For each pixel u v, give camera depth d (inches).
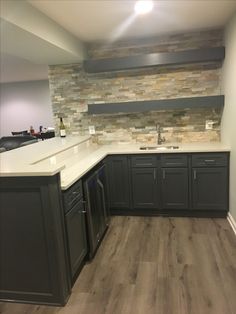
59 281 82.8
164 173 139.9
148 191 143.7
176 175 139.2
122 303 82.9
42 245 82.2
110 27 125.4
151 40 150.4
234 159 122.8
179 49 148.6
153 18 117.0
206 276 93.0
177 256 106.2
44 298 85.5
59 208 82.4
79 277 96.9
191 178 138.0
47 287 84.6
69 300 86.0
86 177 107.1
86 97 162.2
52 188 78.2
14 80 368.8
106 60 145.5
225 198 136.7
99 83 159.3
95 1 93.5
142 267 100.4
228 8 109.5
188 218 142.3
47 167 81.8
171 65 148.4
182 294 84.9
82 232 100.7
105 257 108.7
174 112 155.4
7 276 86.8
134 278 94.5
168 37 148.5
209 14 116.5
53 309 82.9
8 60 208.1
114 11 104.2
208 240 117.2
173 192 141.3
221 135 149.9
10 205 81.5
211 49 136.0
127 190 145.6
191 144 149.9
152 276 94.8
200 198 139.3
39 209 79.9
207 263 100.4
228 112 131.6
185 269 97.6
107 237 125.4
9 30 89.6
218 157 133.1
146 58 141.8
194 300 82.0
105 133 165.3
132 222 140.6
